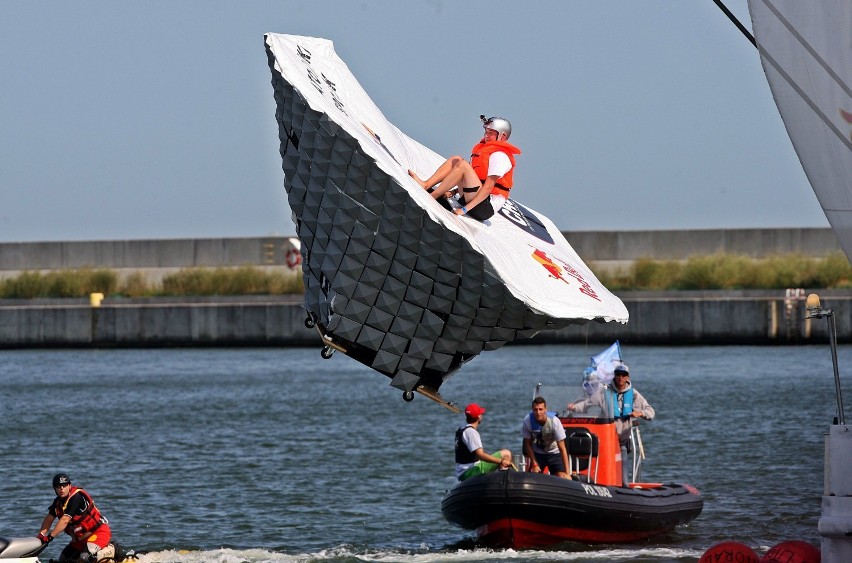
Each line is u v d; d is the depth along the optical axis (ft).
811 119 104.78
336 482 270.67
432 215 106.22
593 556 186.09
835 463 112.37
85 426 383.45
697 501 209.46
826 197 105.09
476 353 116.37
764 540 200.34
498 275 107.86
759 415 385.50
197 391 501.97
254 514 232.32
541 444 198.49
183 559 189.37
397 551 195.72
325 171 109.19
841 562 111.34
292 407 439.63
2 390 508.53
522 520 187.01
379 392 492.95
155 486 266.36
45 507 241.96
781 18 104.78
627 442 209.97
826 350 655.35
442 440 345.72
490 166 122.11
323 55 124.88
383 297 112.98
